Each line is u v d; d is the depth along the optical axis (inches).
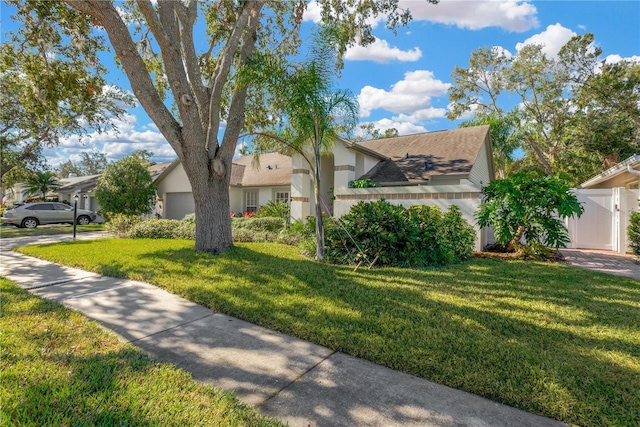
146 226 517.3
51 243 448.5
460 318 164.7
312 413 96.7
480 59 1010.1
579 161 920.9
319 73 293.3
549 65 947.3
